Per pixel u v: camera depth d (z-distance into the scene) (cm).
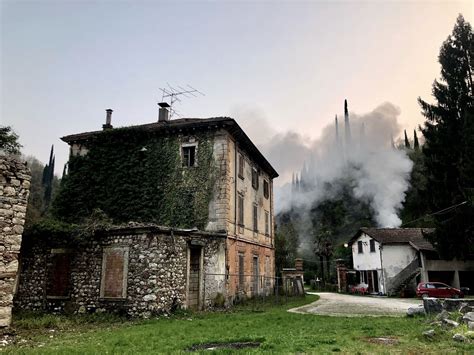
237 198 2308
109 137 2408
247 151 2611
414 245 3550
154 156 2303
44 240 1700
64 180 2448
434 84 2908
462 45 2853
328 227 8688
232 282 2083
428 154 2905
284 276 3073
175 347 828
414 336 955
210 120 2191
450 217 2702
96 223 1767
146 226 1533
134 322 1351
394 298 3178
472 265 3466
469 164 2480
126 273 1541
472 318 1031
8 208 1124
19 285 1702
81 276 1623
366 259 4134
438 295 2906
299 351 767
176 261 1628
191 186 2186
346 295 3788
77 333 1107
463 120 2662
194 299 1761
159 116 2548
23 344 926
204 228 2092
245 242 2409
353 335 981
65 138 2500
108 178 2348
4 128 2398
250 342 908
